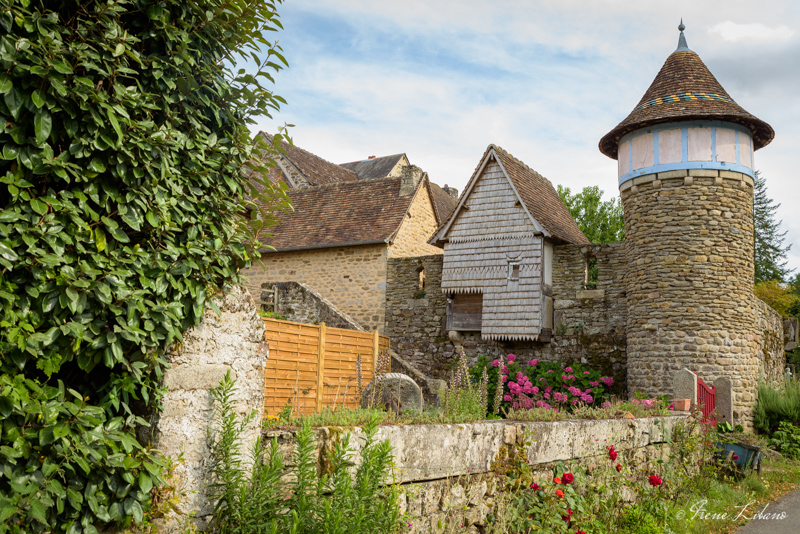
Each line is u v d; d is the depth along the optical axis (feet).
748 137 47.47
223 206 12.35
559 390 50.24
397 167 107.55
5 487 8.84
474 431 16.87
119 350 9.95
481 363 53.78
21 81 8.97
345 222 67.00
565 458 20.34
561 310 53.93
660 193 46.88
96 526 10.25
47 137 9.34
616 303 51.88
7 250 8.54
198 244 11.62
